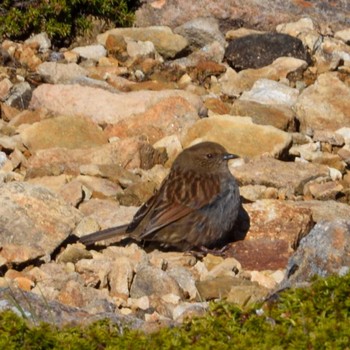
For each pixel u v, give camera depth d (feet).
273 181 50.72
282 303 32.30
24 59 64.28
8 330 31.22
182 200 44.29
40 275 40.78
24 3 67.05
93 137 55.01
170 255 44.11
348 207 48.24
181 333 30.99
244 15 69.97
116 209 46.78
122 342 30.89
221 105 59.88
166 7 69.56
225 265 42.24
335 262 38.14
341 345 29.76
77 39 67.77
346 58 68.08
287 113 58.29
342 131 58.03
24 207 43.57
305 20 70.23
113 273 40.45
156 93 58.18
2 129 55.72
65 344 31.09
